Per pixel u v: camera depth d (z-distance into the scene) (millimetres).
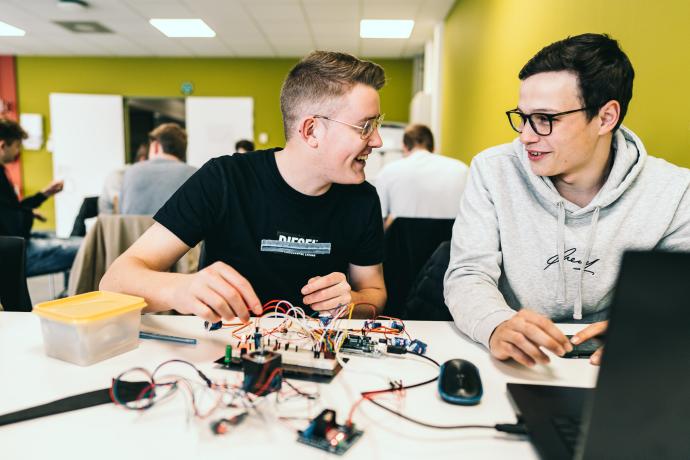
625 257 379
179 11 4496
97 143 6461
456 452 518
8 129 3006
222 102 6461
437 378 711
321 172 1080
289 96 1059
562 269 1093
